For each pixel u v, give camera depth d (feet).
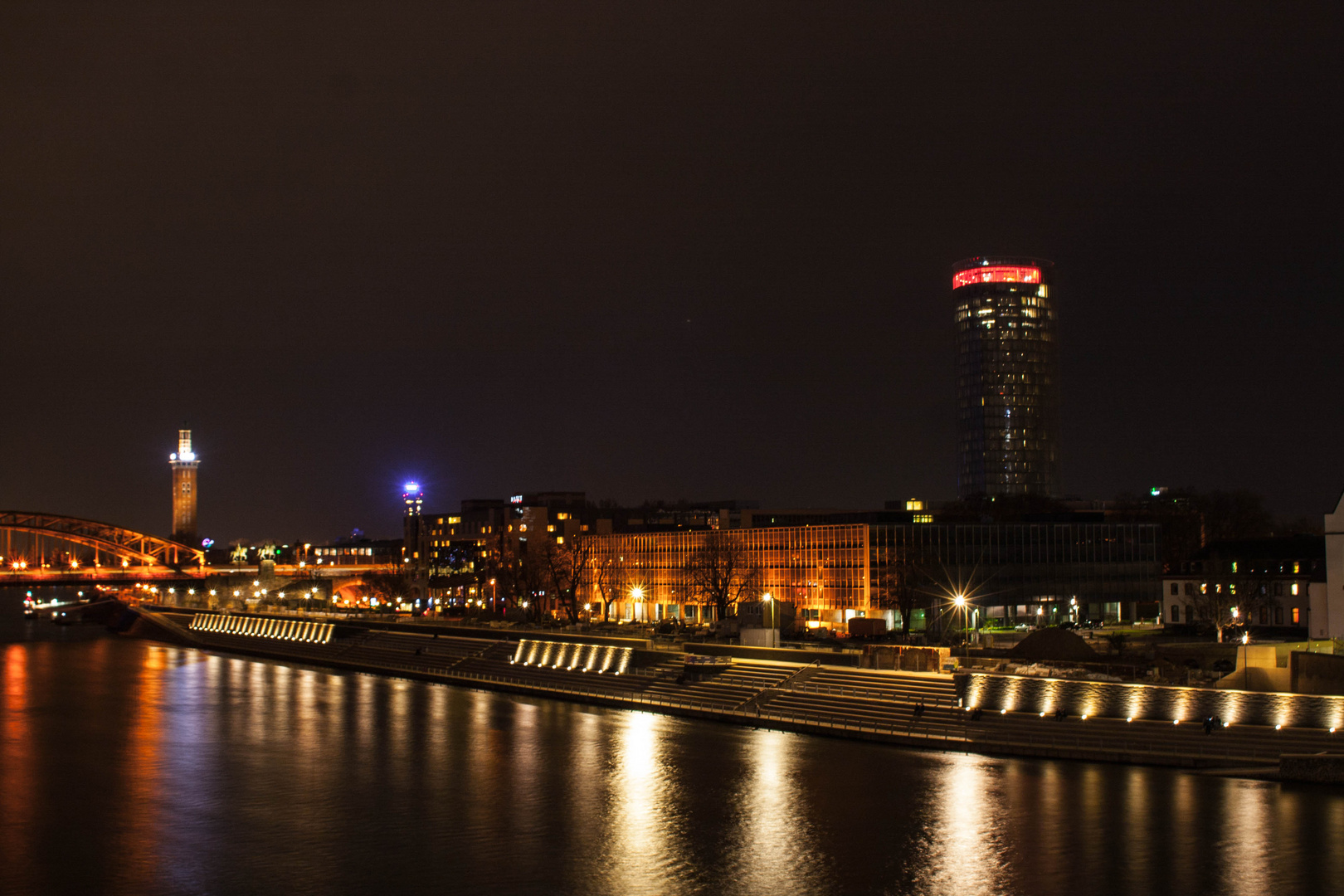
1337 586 396.37
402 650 588.91
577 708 412.36
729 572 618.03
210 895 203.31
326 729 372.17
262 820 253.03
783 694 370.94
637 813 251.80
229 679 534.78
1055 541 618.03
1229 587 522.47
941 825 232.53
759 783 274.77
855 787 266.36
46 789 285.64
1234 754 271.08
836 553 600.80
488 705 424.05
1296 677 285.43
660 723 368.27
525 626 647.15
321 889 205.05
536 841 232.32
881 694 346.13
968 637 514.27
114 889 207.00
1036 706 309.01
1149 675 328.08
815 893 197.57
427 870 214.69
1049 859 207.72
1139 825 225.15
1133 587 636.48
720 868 212.23
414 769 303.68
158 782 293.23
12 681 526.57
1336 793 247.09
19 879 213.05
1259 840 214.69
